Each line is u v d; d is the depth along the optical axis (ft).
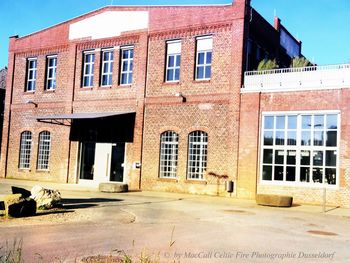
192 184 65.36
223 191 62.59
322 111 56.34
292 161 58.29
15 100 88.07
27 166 85.10
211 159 64.18
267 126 60.54
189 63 68.08
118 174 73.72
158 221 38.01
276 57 81.30
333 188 54.85
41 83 84.99
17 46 89.20
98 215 39.88
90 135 77.30
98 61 78.18
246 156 61.26
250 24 67.15
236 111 62.69
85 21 80.48
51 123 81.05
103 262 22.54
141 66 72.64
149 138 70.54
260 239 31.32
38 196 42.55
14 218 36.63
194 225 36.52
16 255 22.27
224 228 35.53
